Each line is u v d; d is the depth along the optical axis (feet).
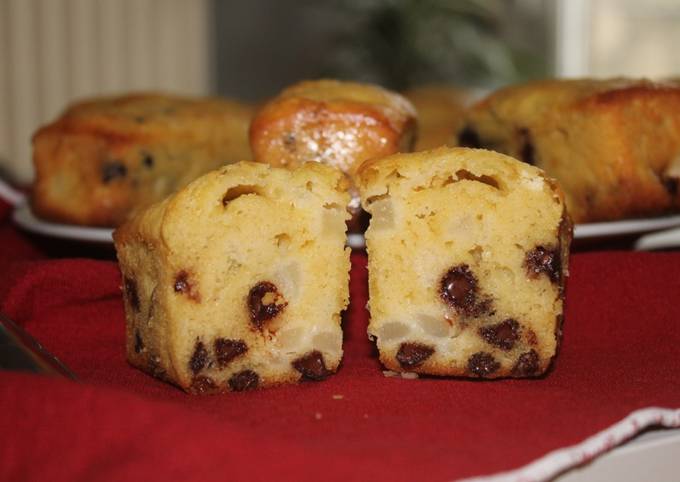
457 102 1.40
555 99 1.17
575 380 0.85
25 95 2.61
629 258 0.98
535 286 0.86
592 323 0.97
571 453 0.69
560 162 1.17
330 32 2.90
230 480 0.64
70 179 1.25
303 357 0.86
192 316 0.84
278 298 0.86
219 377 0.85
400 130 1.03
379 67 2.57
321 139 1.01
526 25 2.84
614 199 1.14
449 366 0.87
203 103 1.34
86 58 2.68
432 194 0.86
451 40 2.54
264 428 0.73
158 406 0.68
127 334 0.92
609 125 1.13
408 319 0.87
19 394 0.69
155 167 1.26
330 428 0.73
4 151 2.60
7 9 2.57
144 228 0.86
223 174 0.84
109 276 0.96
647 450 0.73
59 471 0.66
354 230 0.97
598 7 2.81
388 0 2.55
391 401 0.80
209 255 0.84
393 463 0.66
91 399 0.68
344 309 0.88
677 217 1.13
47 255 1.22
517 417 0.75
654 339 0.96
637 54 2.84
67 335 0.97
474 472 0.66
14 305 0.95
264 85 2.94
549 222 0.86
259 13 2.92
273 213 0.85
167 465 0.65
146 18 2.75
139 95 1.34
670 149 1.15
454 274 0.86
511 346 0.86
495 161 0.86
